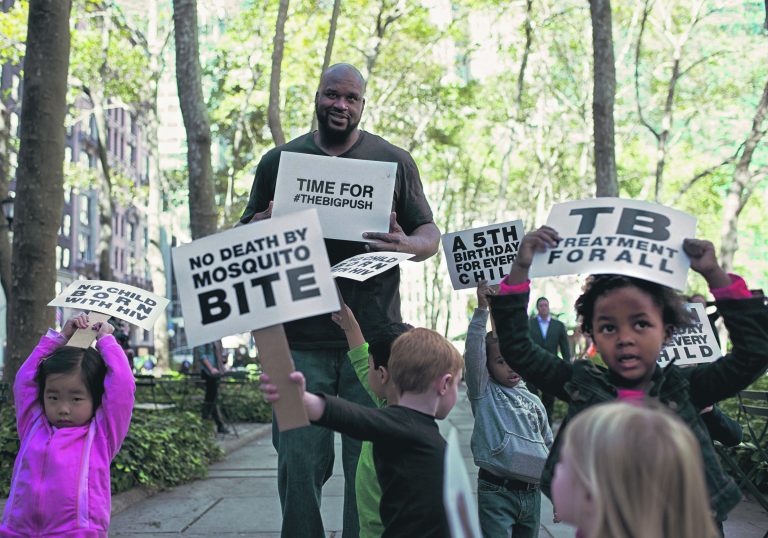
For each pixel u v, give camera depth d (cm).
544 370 307
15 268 911
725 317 289
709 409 358
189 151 1583
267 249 301
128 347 1756
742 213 3603
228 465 1148
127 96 2769
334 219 468
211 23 2923
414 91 3212
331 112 489
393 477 324
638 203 304
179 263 304
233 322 296
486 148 4041
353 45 2636
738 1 2475
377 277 479
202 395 1772
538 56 3158
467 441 1373
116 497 820
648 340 278
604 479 160
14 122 4638
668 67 2898
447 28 2859
